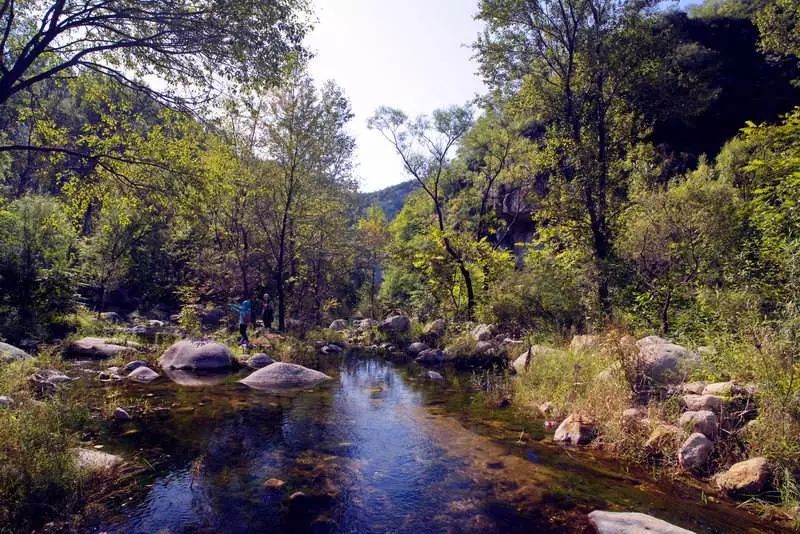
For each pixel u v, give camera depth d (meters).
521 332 14.98
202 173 11.19
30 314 15.07
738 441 5.64
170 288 27.64
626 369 7.49
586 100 15.87
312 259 26.31
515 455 6.35
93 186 11.14
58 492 4.54
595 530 4.40
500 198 29.92
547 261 16.11
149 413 7.92
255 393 9.77
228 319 19.47
